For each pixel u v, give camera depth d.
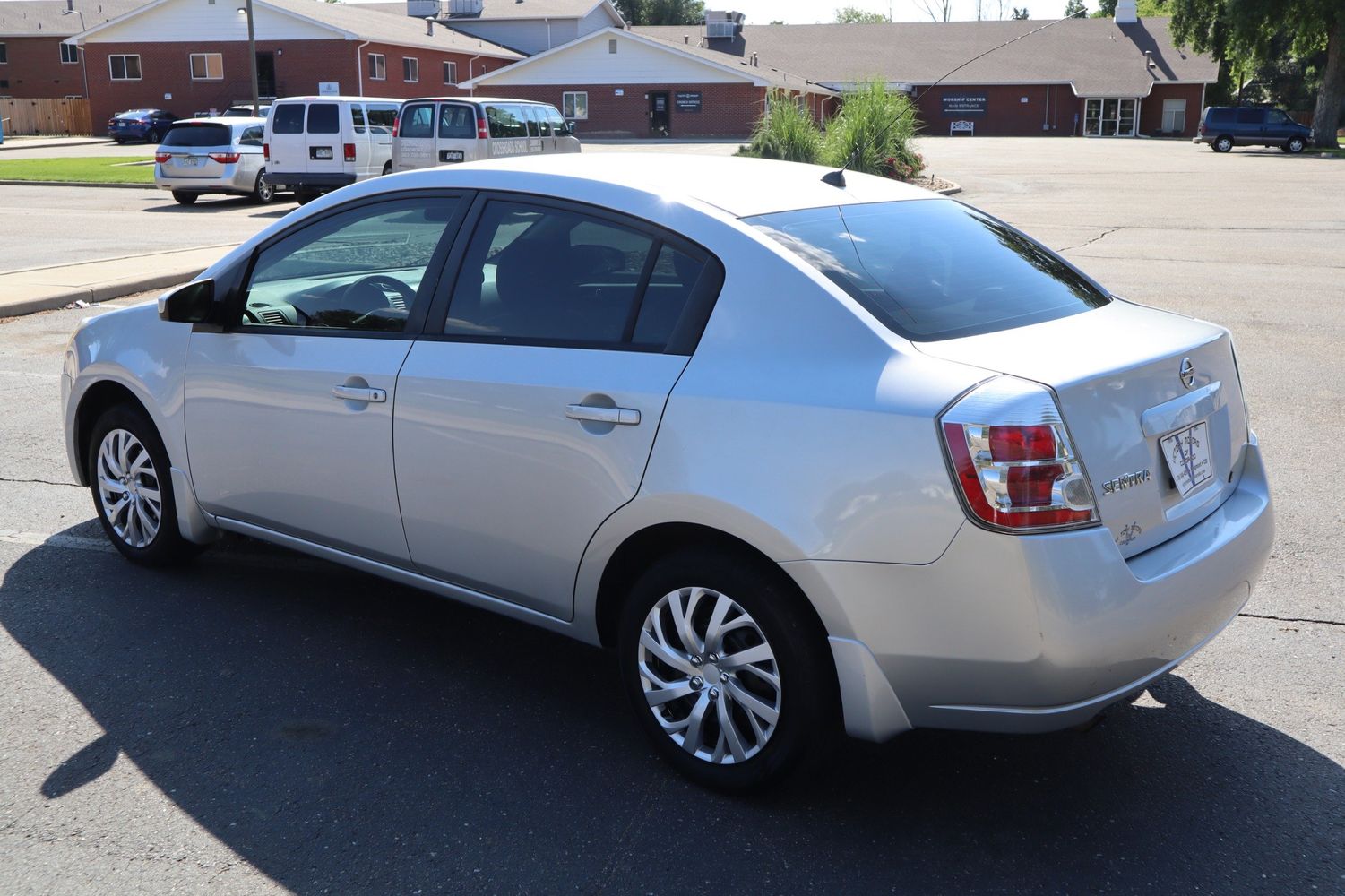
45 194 26.08
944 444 2.75
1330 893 2.83
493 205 3.69
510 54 60.19
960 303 3.24
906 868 2.93
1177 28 55.62
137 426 4.69
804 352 3.02
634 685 3.40
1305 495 5.83
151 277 12.40
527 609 3.63
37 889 2.83
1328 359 8.94
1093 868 2.93
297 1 50.53
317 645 4.22
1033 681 2.77
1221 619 3.18
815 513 2.89
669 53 51.69
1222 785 3.31
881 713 2.93
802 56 69.31
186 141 22.94
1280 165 36.81
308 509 4.10
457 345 3.63
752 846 3.03
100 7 67.81
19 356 9.23
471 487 3.57
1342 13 47.28
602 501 3.27
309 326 4.07
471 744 3.55
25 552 5.10
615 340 3.33
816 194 3.65
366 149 23.20
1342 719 3.69
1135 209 21.80
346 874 2.91
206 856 2.98
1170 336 3.29
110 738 3.55
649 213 3.37
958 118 66.00
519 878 2.89
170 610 4.51
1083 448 2.79
